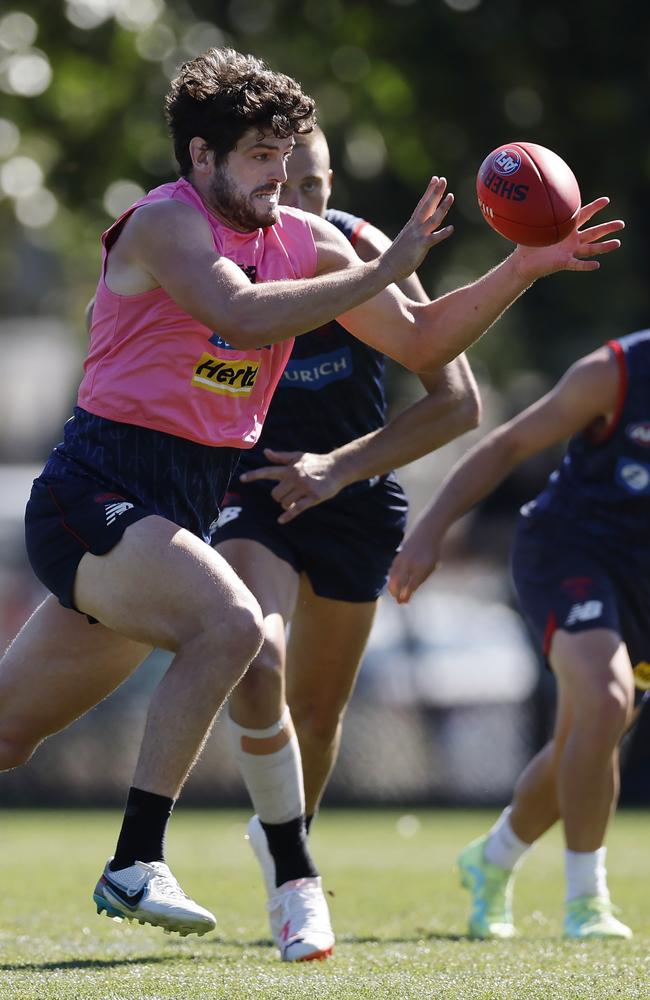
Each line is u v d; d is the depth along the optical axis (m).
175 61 50.62
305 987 12.88
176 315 13.22
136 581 12.80
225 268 12.74
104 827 37.47
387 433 16.28
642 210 50.59
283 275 13.81
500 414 60.22
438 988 12.88
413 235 12.92
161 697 12.73
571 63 49.47
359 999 12.27
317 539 17.50
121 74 50.75
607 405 19.20
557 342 53.50
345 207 51.06
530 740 48.97
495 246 51.47
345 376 17.62
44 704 14.36
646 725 49.59
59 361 102.50
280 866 15.91
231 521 17.38
